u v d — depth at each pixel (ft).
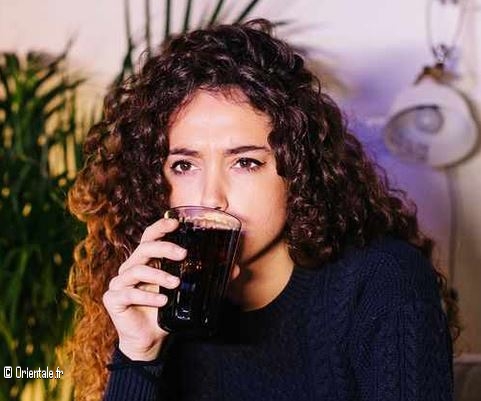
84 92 8.79
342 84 8.25
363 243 3.91
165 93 3.69
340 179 3.92
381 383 3.60
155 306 3.41
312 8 8.33
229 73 3.61
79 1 8.87
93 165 4.30
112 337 4.42
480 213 7.95
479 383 5.54
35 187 7.28
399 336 3.59
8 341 7.22
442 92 7.50
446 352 3.61
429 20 8.09
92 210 4.32
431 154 7.74
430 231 8.01
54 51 8.91
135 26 8.77
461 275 8.01
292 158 3.66
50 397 7.33
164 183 3.85
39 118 7.55
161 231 3.36
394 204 4.44
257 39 3.78
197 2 8.58
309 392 4.02
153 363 3.79
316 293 3.93
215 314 3.36
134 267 3.44
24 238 7.20
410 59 8.13
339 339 3.86
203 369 4.19
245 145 3.58
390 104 8.16
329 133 3.93
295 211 3.73
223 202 3.60
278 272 3.99
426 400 3.49
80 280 4.60
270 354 4.07
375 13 8.21
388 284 3.74
